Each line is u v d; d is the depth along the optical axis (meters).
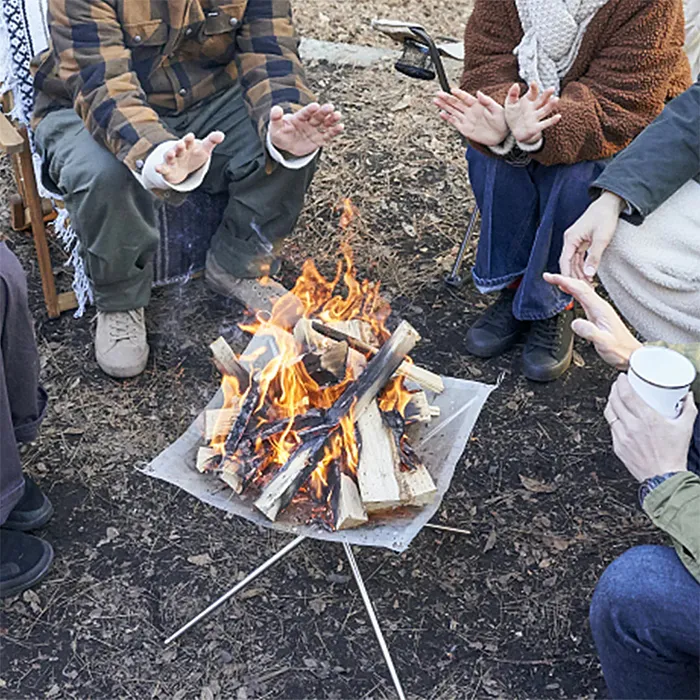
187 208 2.96
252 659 2.09
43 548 2.25
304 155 2.65
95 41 2.48
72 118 2.68
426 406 2.07
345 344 2.13
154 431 2.65
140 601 2.20
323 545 2.33
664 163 2.21
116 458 2.55
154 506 2.43
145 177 2.38
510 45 2.69
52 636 2.13
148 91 2.77
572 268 2.32
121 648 2.11
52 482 2.48
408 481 1.90
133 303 2.75
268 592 2.22
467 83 2.74
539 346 2.83
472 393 2.13
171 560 2.29
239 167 2.81
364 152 3.80
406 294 3.16
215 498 1.92
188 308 3.06
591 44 2.56
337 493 1.90
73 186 2.56
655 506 1.55
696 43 3.05
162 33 2.65
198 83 2.82
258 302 2.96
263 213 2.87
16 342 2.14
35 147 2.86
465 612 2.19
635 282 2.35
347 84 4.26
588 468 2.57
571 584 2.26
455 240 3.40
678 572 1.58
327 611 2.19
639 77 2.50
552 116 2.48
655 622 1.57
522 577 2.27
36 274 3.21
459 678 2.06
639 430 1.57
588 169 2.58
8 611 2.18
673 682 1.63
